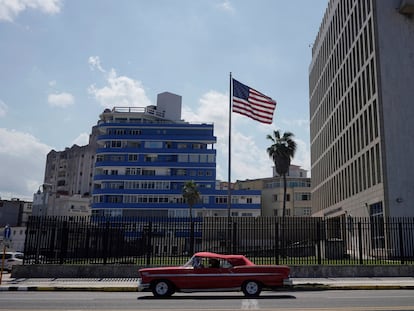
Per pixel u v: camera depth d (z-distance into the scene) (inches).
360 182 1657.2
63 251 869.8
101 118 3757.4
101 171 3412.9
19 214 3880.4
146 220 1007.6
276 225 898.7
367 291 650.8
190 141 3385.8
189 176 3297.2
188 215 3198.8
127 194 3257.9
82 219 928.3
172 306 455.8
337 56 2096.5
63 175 4687.5
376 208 1437.0
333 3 2194.9
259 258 949.2
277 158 2174.0
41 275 830.5
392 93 1409.9
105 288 681.6
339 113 2042.3
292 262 922.1
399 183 1344.7
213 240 1001.5
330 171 2247.8
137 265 835.4
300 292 640.4
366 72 1566.2
